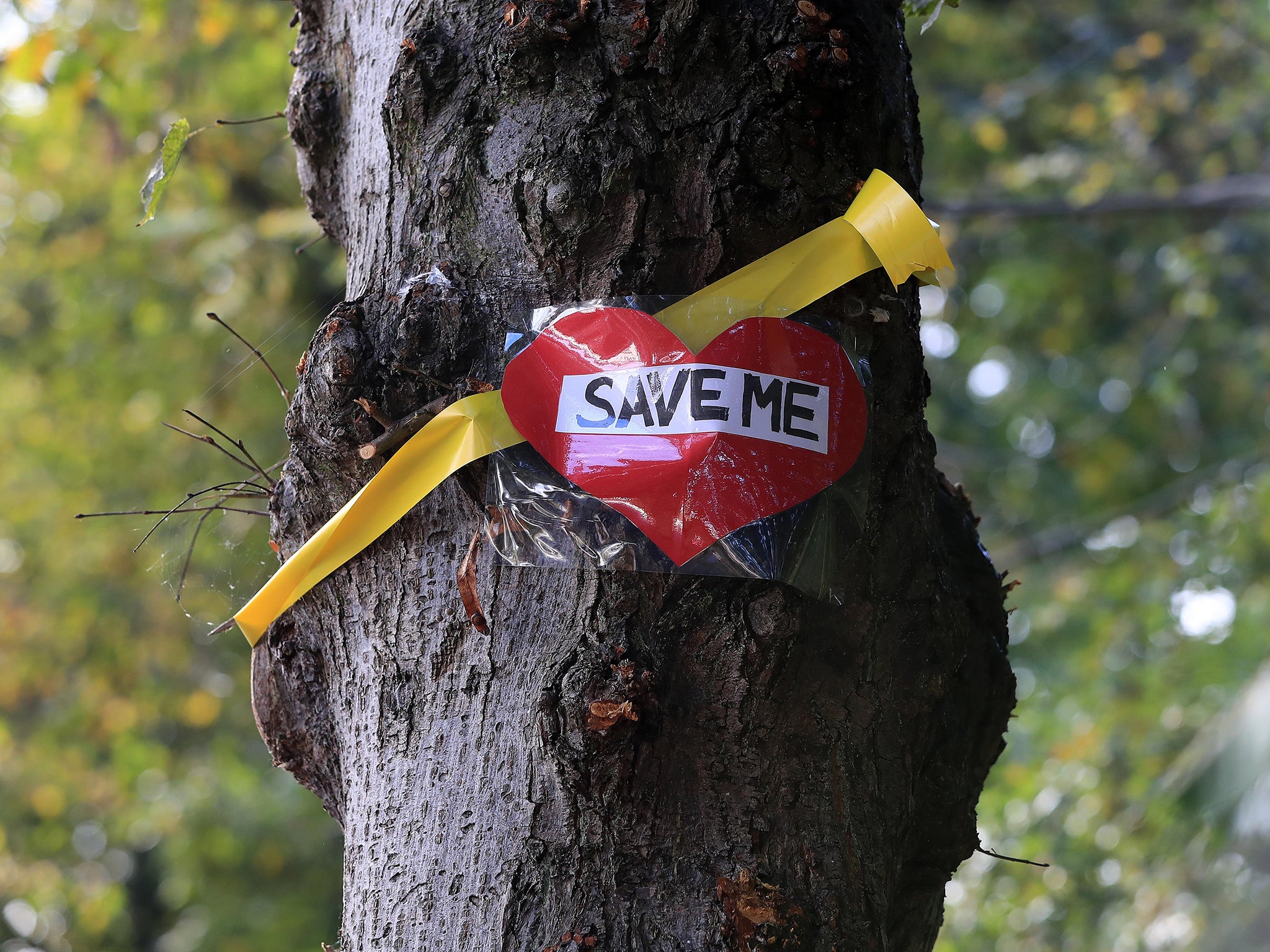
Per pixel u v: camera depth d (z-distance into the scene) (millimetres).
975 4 7289
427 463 1133
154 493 6957
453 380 1151
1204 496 6574
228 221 5918
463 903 1065
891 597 1200
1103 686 5562
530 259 1161
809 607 1122
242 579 1593
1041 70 7086
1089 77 7059
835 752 1134
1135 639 6176
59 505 7188
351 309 1193
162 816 8461
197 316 6113
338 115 1421
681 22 1177
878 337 1223
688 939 1036
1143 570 6730
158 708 7637
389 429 1150
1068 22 7398
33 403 7297
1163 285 7426
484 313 1159
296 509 1253
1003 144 6363
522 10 1199
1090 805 4688
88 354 6953
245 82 5363
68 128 5438
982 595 1459
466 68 1230
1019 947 4418
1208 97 6957
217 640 7570
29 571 7512
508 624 1112
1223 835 3191
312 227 4891
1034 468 8711
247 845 8680
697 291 1141
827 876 1090
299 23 1577
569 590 1102
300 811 8562
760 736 1100
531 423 1117
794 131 1183
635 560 1088
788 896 1062
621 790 1058
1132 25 6965
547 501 1106
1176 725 4996
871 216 1151
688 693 1098
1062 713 5648
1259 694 2750
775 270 1144
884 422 1220
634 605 1089
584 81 1186
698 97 1182
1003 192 6953
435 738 1121
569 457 1106
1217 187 5258
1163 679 5305
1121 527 7094
